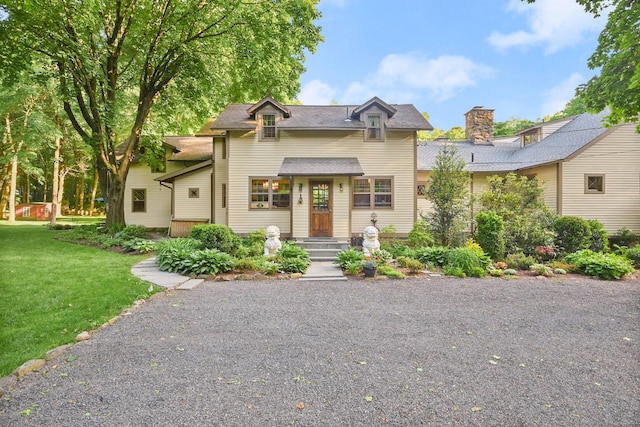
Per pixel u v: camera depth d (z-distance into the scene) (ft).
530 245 33.76
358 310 17.99
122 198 47.85
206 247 32.68
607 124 29.91
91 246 39.24
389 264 30.32
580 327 15.60
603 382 10.51
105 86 43.68
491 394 9.70
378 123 43.80
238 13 40.57
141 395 9.47
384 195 43.52
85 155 83.51
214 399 9.29
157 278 24.29
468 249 28.84
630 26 28.07
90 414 8.58
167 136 65.67
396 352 12.60
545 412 8.83
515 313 17.63
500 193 37.06
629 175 44.09
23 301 17.63
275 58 50.55
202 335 14.14
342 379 10.47
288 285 23.71
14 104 62.13
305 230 41.04
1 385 9.80
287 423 8.23
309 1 54.70
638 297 20.89
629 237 41.81
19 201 124.57
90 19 35.68
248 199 43.39
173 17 40.37
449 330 15.07
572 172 44.16
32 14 32.58
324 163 41.98
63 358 11.77
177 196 53.67
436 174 36.96
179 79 47.67
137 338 13.69
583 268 28.07
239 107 49.06
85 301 17.95
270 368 11.19
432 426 8.18
